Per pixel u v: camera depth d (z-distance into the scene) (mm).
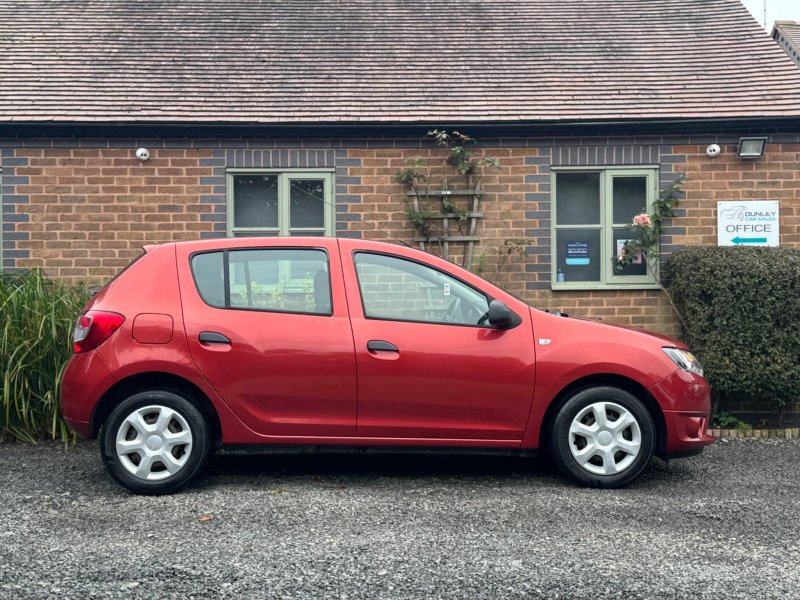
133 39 9594
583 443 5113
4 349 6414
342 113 8227
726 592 3418
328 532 4164
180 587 3438
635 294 8203
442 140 8070
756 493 5074
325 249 5148
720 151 8172
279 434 4949
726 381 7062
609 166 8258
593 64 9188
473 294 5121
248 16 10297
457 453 5070
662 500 4863
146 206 8188
